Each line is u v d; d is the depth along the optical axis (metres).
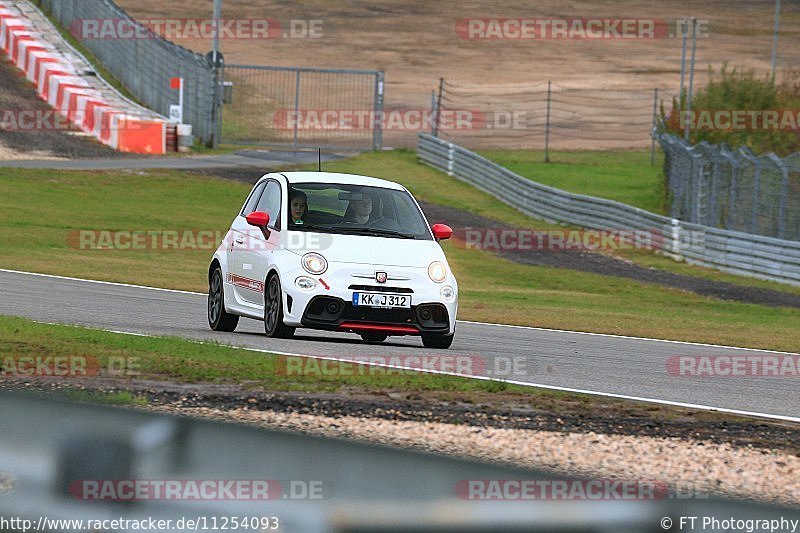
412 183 165.50
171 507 18.95
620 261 117.12
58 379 31.52
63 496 19.14
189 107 189.62
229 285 47.81
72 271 78.25
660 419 31.47
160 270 86.56
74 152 162.62
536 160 197.75
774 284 106.81
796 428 31.44
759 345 59.31
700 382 40.84
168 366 34.34
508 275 105.81
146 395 30.20
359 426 28.22
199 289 74.56
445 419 29.81
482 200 156.25
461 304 75.94
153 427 23.19
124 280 75.44
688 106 157.62
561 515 20.72
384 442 26.42
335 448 24.08
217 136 185.75
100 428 22.42
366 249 43.84
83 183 140.62
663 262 117.38
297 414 29.25
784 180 108.44
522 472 23.95
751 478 25.72
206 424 24.45
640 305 89.31
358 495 19.95
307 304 42.38
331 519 19.14
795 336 68.25
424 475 22.39
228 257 48.19
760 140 159.50
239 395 31.08
